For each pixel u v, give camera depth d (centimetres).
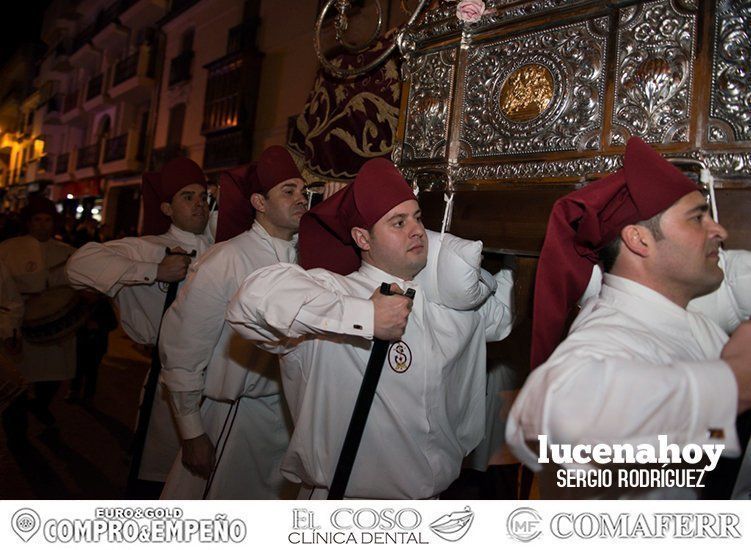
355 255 205
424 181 221
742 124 152
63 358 418
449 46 219
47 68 2584
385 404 172
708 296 148
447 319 185
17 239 415
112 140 1750
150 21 1677
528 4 195
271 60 1048
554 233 146
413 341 177
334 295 159
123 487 341
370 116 254
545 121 189
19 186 2705
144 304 313
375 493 172
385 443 172
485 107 206
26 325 395
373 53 259
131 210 1697
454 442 183
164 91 1476
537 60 193
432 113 222
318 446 175
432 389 175
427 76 226
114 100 1791
